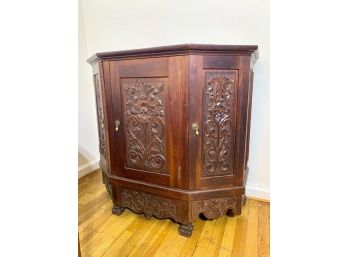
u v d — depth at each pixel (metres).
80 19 1.95
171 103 1.14
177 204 1.24
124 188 1.39
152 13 1.71
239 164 1.24
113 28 1.90
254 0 1.41
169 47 1.06
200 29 1.57
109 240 1.25
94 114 2.17
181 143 1.16
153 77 1.16
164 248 1.18
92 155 2.18
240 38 1.48
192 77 1.08
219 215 1.28
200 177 1.20
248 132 1.34
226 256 1.12
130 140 1.30
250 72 1.17
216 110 1.15
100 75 1.29
